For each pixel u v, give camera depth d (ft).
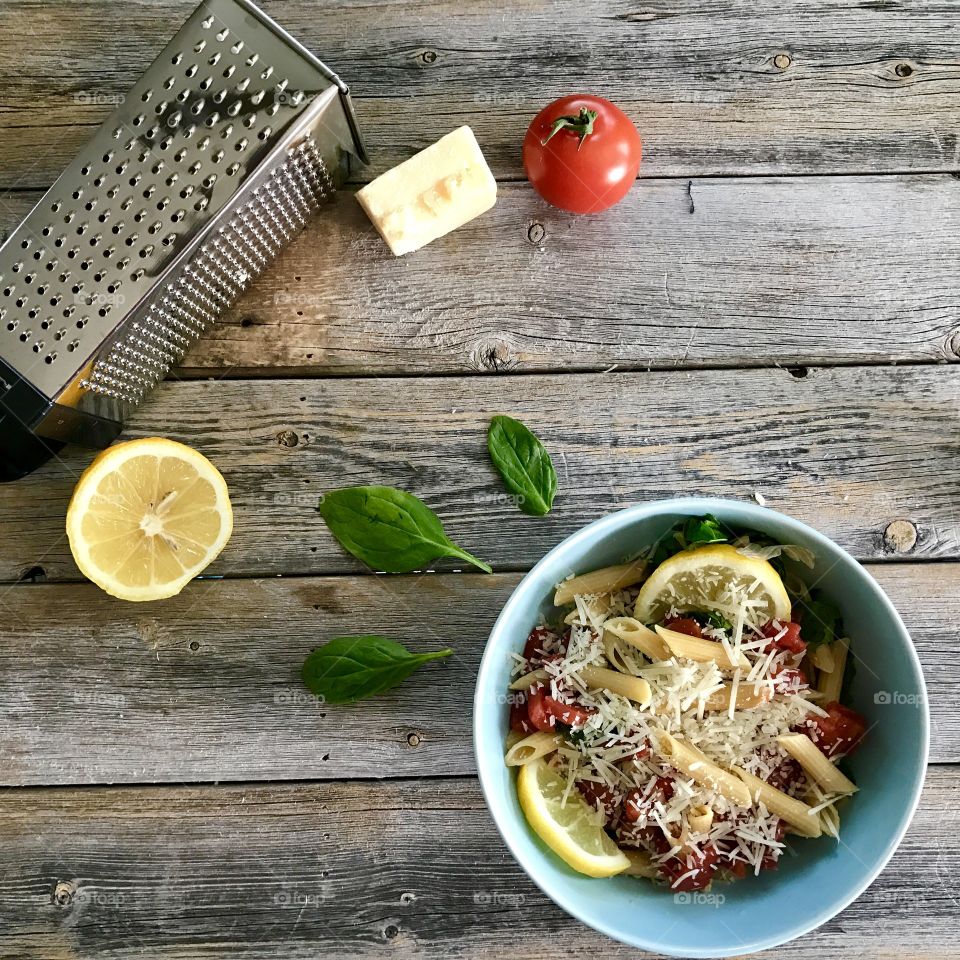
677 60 1.60
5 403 1.38
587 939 1.53
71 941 1.53
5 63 1.60
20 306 1.38
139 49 1.60
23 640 1.56
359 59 1.60
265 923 1.54
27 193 1.58
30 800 1.55
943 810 1.53
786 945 1.52
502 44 1.61
